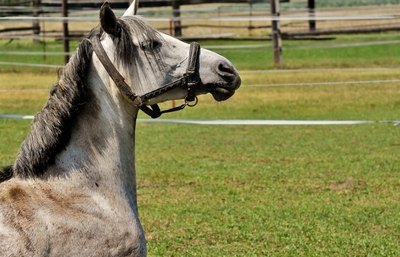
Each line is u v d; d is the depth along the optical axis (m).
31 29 36.28
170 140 17.44
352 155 15.52
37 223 5.32
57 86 5.60
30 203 5.39
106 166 5.66
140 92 5.64
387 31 36.53
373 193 12.48
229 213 11.22
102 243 5.50
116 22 5.57
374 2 46.19
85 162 5.61
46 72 29.06
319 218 10.97
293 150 16.17
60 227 5.37
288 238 9.95
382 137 17.53
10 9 34.69
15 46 35.84
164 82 5.66
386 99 22.66
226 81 5.69
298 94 23.67
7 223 5.28
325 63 30.52
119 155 5.72
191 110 21.38
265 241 9.84
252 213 11.20
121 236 5.58
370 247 9.55
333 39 36.47
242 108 21.62
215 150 16.25
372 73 27.52
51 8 34.00
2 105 21.66
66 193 5.52
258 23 44.53
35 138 5.55
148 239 9.88
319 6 45.94
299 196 12.29
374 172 13.99
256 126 19.44
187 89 5.69
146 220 10.81
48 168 5.56
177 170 14.24
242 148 16.47
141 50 5.61
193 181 13.38
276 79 26.47
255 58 32.69
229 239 9.92
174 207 11.55
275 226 10.53
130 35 5.60
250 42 35.72
